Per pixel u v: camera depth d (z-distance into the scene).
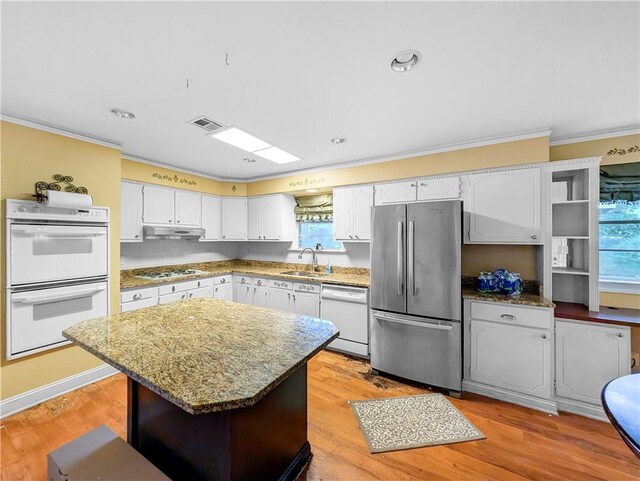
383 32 1.34
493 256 2.99
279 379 1.12
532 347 2.34
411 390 2.61
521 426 2.09
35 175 2.33
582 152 2.64
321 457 1.79
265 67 1.62
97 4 1.16
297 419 1.68
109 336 1.54
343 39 1.39
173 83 1.79
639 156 2.45
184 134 2.66
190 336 1.55
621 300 2.55
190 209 4.11
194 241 4.56
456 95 1.94
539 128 2.50
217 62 1.57
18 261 2.22
